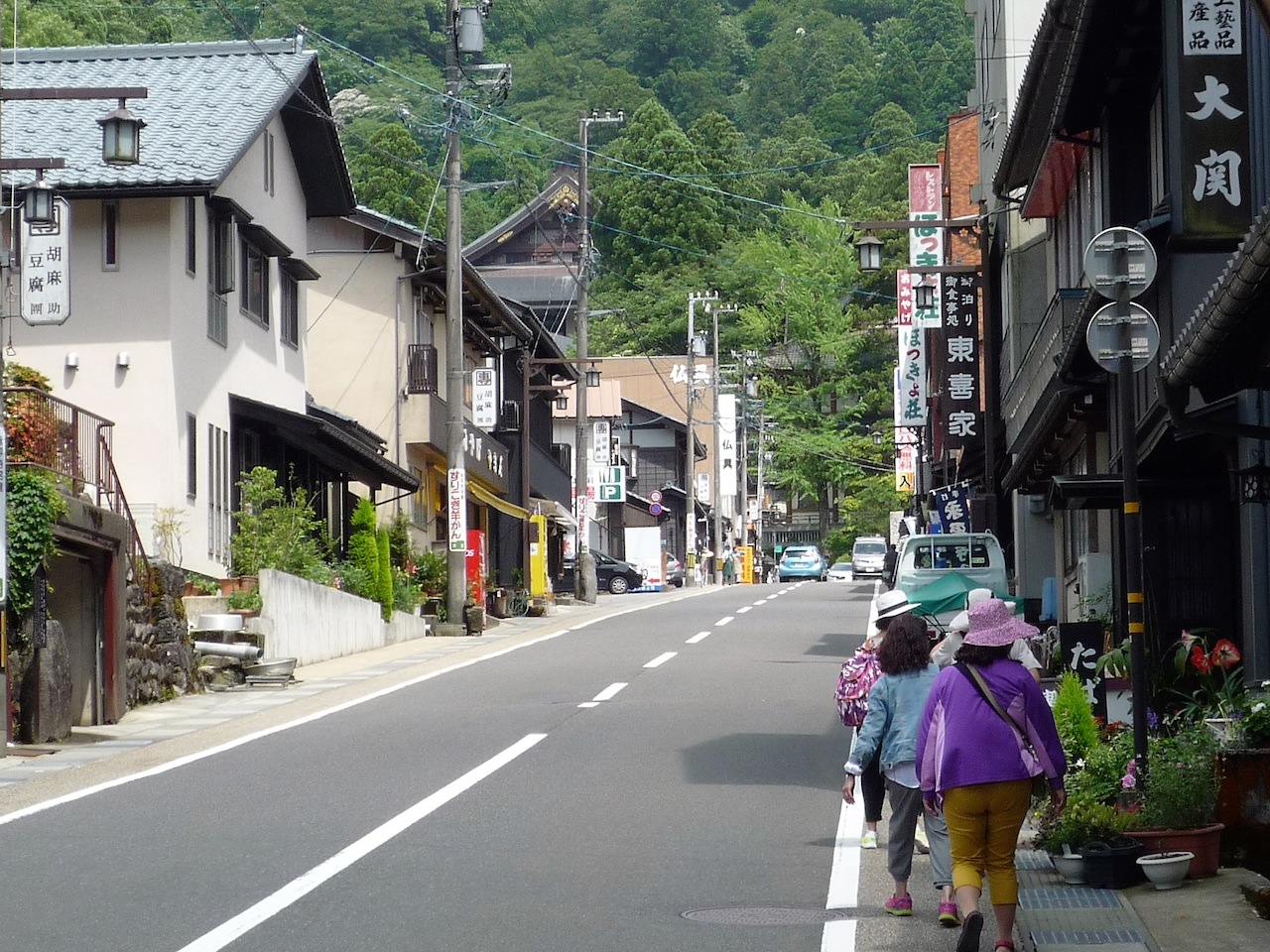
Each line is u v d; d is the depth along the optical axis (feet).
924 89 268.21
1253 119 37.24
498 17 264.52
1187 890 28.17
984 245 93.91
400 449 113.80
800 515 312.50
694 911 27.22
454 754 46.21
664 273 253.24
